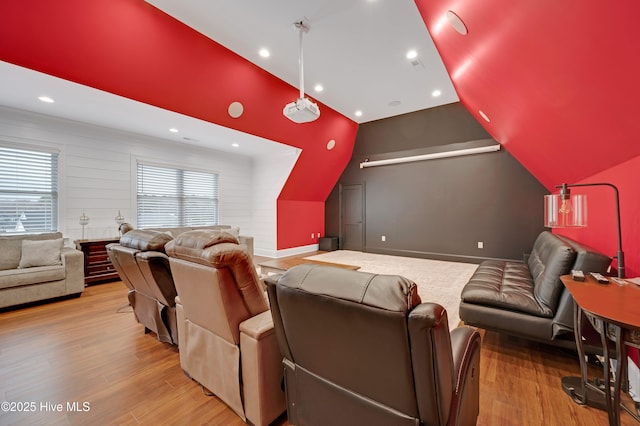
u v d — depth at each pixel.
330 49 3.01
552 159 2.64
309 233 6.73
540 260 2.45
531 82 1.65
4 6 1.90
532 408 1.42
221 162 5.91
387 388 0.80
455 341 1.06
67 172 3.89
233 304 1.26
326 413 1.01
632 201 1.65
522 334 1.82
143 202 4.74
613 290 1.24
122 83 2.69
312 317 0.88
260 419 1.23
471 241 5.04
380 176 6.11
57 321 2.58
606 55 1.03
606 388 1.20
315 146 5.45
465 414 0.96
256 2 2.31
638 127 1.30
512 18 1.27
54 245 3.29
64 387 1.62
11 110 3.43
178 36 2.60
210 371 1.47
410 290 0.71
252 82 3.46
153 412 1.41
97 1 2.12
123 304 3.04
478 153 4.90
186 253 1.33
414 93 4.24
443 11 1.78
